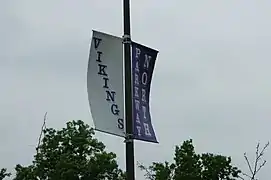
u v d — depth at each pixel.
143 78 11.38
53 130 33.97
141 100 11.26
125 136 10.85
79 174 32.44
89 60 10.98
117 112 10.95
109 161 33.06
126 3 11.45
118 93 11.06
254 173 30.06
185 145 33.94
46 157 33.50
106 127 10.77
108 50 11.14
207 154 33.88
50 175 32.94
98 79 10.98
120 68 11.16
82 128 33.97
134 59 11.25
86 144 33.56
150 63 11.56
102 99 10.91
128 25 11.33
